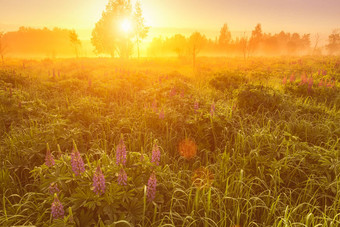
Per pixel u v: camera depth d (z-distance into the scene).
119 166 3.45
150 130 6.53
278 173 4.08
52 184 3.04
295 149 4.88
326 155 4.43
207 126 6.09
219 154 5.05
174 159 5.39
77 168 3.12
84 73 18.03
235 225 3.31
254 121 6.61
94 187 2.85
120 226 2.85
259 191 4.12
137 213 3.10
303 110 7.41
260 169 4.29
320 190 4.00
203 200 3.70
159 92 10.32
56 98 9.53
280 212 3.60
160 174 3.82
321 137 5.62
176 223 3.49
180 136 6.23
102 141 6.08
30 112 7.49
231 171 4.58
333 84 10.20
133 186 3.41
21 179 4.54
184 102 8.17
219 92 10.98
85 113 7.36
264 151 5.04
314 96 9.60
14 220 3.09
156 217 3.46
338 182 3.76
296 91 10.11
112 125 6.89
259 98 7.61
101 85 11.70
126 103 9.14
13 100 8.20
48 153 3.41
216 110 7.10
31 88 11.23
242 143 5.22
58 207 2.64
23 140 5.41
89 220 2.89
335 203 3.50
